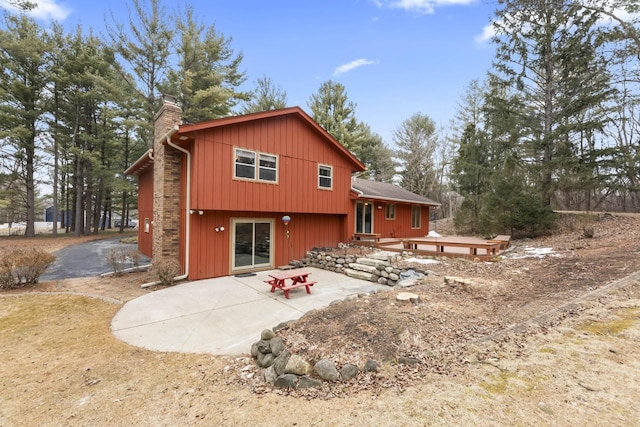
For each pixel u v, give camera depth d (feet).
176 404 9.61
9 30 58.85
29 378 11.50
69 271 31.83
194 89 61.05
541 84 48.67
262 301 22.26
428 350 11.33
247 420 8.50
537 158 50.57
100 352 13.88
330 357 11.21
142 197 46.03
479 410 7.66
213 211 30.32
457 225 62.80
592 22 42.22
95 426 8.64
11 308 19.74
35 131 63.67
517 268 25.11
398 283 23.75
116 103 64.34
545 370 9.22
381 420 7.77
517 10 46.11
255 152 31.17
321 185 38.29
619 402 7.48
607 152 42.70
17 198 72.43
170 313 19.60
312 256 36.58
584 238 34.40
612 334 11.15
